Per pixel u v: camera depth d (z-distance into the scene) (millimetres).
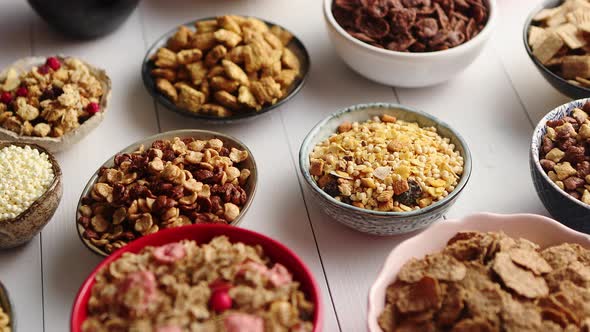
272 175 592
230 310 416
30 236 520
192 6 753
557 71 607
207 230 472
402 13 618
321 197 519
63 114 579
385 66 609
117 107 646
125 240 502
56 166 526
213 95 616
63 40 714
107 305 426
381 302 456
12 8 748
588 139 528
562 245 474
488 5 643
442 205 507
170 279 427
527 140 614
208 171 528
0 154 533
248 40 633
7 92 604
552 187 506
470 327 419
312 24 730
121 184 515
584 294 443
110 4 667
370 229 522
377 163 535
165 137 564
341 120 582
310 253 540
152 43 711
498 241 465
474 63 687
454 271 445
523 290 436
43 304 508
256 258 453
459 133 591
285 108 646
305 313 429
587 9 632
